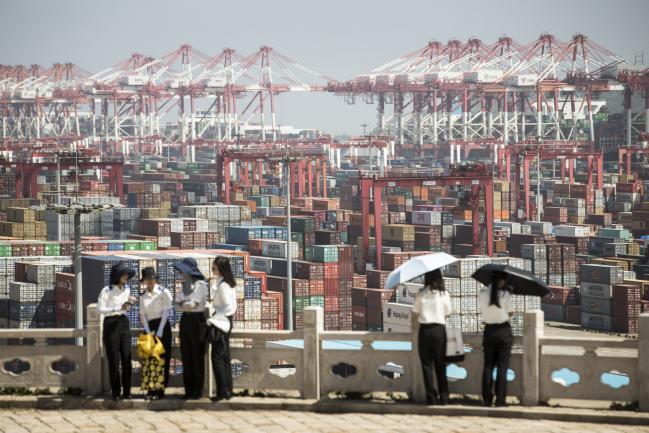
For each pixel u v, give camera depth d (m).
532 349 58.00
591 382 57.50
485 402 58.09
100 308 61.00
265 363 61.22
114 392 61.22
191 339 60.28
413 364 59.59
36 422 57.72
